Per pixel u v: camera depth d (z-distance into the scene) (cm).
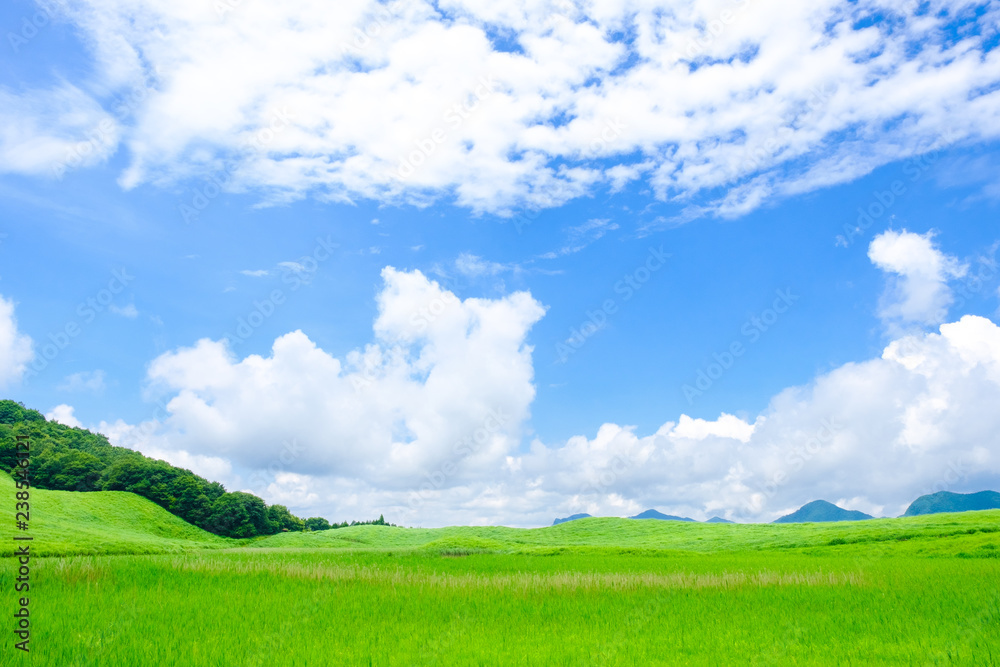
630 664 1449
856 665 1420
